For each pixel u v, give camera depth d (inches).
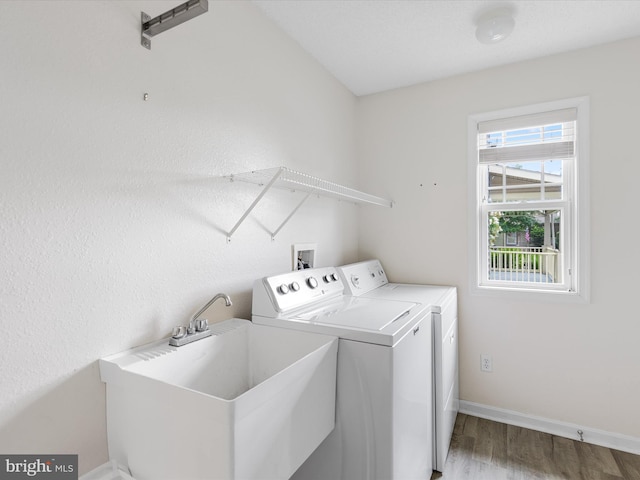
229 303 49.7
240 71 61.5
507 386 89.1
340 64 89.0
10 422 32.4
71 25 37.0
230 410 30.1
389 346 47.3
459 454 75.0
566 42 78.3
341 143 100.1
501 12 67.2
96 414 39.4
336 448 51.3
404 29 73.5
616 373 77.8
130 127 43.1
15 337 32.7
